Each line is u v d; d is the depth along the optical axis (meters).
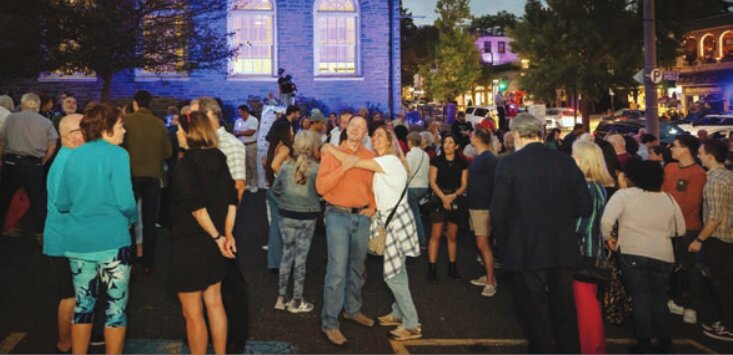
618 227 5.69
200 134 4.66
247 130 14.89
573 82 27.98
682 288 6.54
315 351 5.47
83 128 4.62
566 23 28.27
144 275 7.69
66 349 5.12
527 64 33.25
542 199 4.97
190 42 17.36
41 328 5.84
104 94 15.99
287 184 6.41
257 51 21.34
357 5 21.73
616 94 28.69
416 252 5.85
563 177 5.04
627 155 8.41
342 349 5.54
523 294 5.02
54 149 8.72
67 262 4.94
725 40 40.22
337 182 5.55
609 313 6.31
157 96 20.67
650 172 5.48
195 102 6.32
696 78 41.47
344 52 21.88
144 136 7.34
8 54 15.33
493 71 60.91
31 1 14.85
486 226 7.25
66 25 15.05
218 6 18.12
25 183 8.62
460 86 55.06
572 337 4.88
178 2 16.42
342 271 5.62
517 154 5.12
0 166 8.62
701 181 6.44
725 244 6.04
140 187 7.38
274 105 15.90
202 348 4.70
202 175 4.61
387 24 21.98
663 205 5.48
